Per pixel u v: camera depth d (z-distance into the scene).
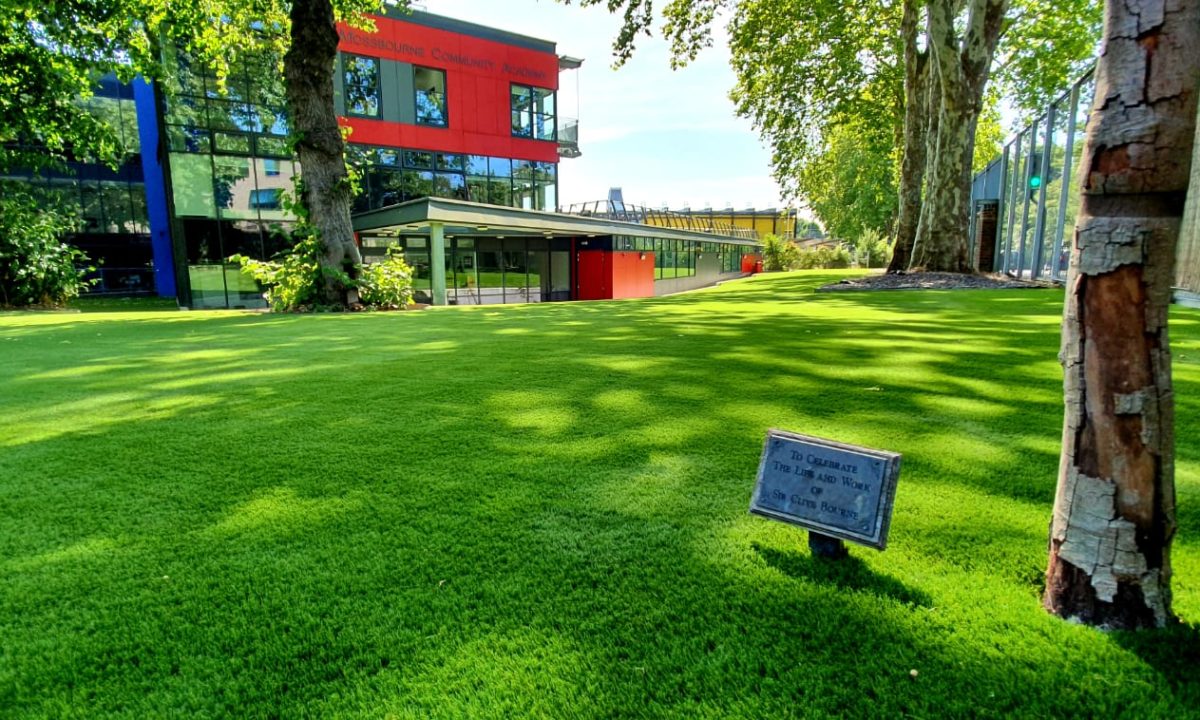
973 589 1.60
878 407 3.43
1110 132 1.23
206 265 17.28
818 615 1.51
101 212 24.64
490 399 3.75
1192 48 1.15
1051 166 13.60
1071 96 12.10
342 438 3.01
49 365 5.18
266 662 1.38
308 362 5.18
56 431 3.15
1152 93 1.17
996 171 20.12
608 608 1.56
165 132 16.52
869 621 1.48
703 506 2.16
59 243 16.45
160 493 2.34
